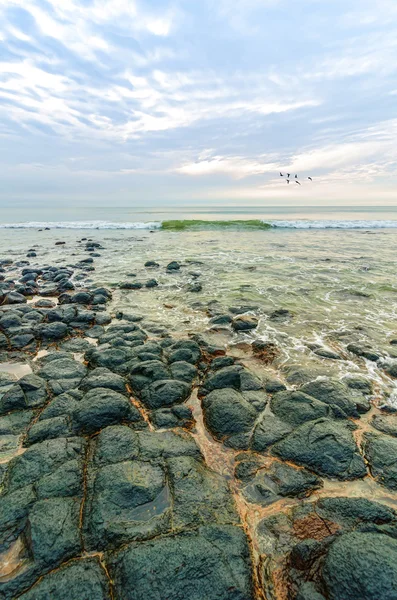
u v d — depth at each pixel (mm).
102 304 11453
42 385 6297
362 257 18969
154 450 4754
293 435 5043
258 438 5102
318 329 9328
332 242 24656
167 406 5898
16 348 8125
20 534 3592
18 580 3166
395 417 5664
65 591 3027
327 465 4570
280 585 3205
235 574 3160
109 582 3141
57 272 15492
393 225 35562
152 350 7539
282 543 3602
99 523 3631
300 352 7992
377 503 3957
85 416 5273
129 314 10391
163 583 3021
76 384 6445
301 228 34594
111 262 18375
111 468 4293
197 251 21500
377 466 4590
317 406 5629
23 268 16578
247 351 8062
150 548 3328
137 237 28234
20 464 4445
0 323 8992
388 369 7141
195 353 7559
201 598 2951
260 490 4305
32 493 3988
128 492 3959
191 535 3523
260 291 12852
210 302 11602
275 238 27000
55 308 10250
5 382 6551
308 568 3277
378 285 13477
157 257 19703
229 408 5609
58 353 7805
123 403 5555
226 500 4078
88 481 4203
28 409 5770
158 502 3920
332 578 3053
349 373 7023
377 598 2824
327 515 3881
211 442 5184
